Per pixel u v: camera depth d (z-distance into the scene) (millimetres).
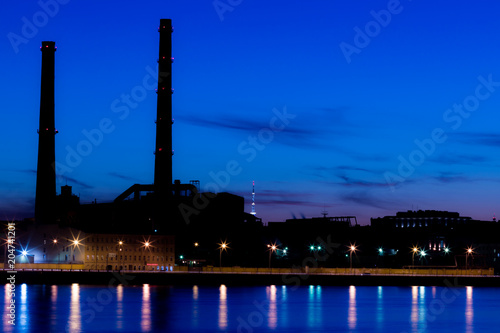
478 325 162250
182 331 145000
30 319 156500
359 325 158000
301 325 156000
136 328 147125
